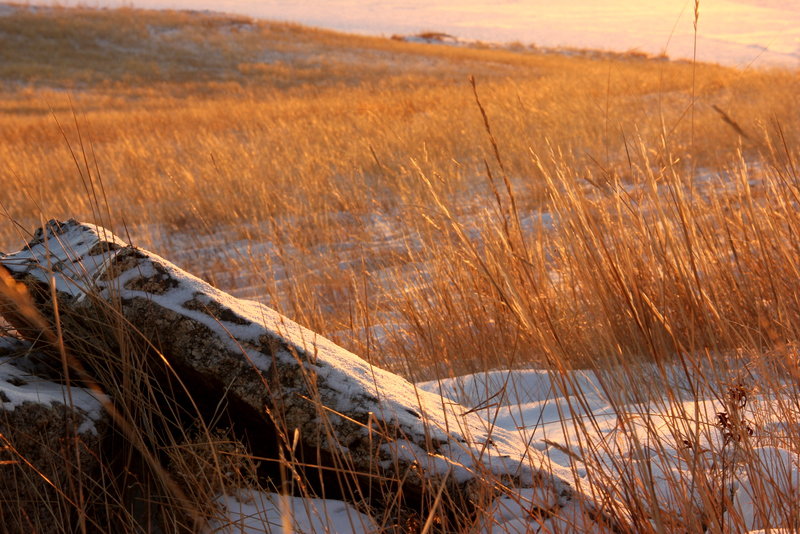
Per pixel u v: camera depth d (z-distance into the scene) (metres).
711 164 9.80
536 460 2.40
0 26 42.38
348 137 14.00
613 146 10.74
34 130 18.91
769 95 17.16
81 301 2.42
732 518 2.01
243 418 2.50
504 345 4.00
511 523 2.14
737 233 3.67
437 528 2.20
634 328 2.57
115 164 13.13
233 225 9.29
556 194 2.62
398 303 4.97
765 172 3.81
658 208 2.45
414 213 4.93
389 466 2.26
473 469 2.24
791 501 1.96
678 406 2.16
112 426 2.30
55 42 41.44
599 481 2.26
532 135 12.03
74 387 2.43
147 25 46.47
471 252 2.29
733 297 3.09
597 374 2.23
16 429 1.96
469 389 3.74
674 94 20.00
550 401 3.33
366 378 2.49
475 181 9.80
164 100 29.41
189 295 2.44
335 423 2.29
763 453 2.28
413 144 12.02
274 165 11.62
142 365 2.44
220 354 2.35
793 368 2.44
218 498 2.29
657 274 2.67
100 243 2.64
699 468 2.05
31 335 2.64
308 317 4.97
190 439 2.44
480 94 20.55
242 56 41.66
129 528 2.19
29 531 1.93
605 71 31.00
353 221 8.30
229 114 21.44
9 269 2.59
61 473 2.05
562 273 3.80
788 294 3.03
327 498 2.43
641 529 2.00
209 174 11.15
